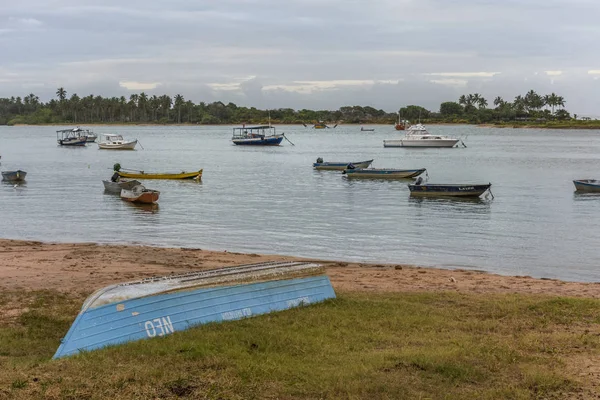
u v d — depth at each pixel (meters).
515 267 23.95
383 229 32.38
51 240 28.92
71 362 9.27
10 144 135.50
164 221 34.75
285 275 13.24
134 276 17.89
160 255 23.16
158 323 10.95
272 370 8.99
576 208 40.59
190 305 11.53
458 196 45.66
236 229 32.16
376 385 8.46
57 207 40.31
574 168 73.12
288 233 31.09
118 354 9.67
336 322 12.01
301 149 116.69
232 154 101.25
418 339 10.98
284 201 43.56
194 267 20.44
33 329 11.98
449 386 8.55
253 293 12.55
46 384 8.34
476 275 20.59
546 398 8.18
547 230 32.25
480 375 8.97
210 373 8.82
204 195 47.06
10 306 13.72
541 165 77.81
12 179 56.00
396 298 14.77
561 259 25.45
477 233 31.31
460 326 12.02
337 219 35.66
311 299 13.56
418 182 47.34
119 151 109.75
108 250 24.16
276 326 11.53
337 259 24.98
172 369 8.98
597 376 8.95
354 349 10.39
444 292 15.85
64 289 15.58
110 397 7.95
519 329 11.85
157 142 147.50
